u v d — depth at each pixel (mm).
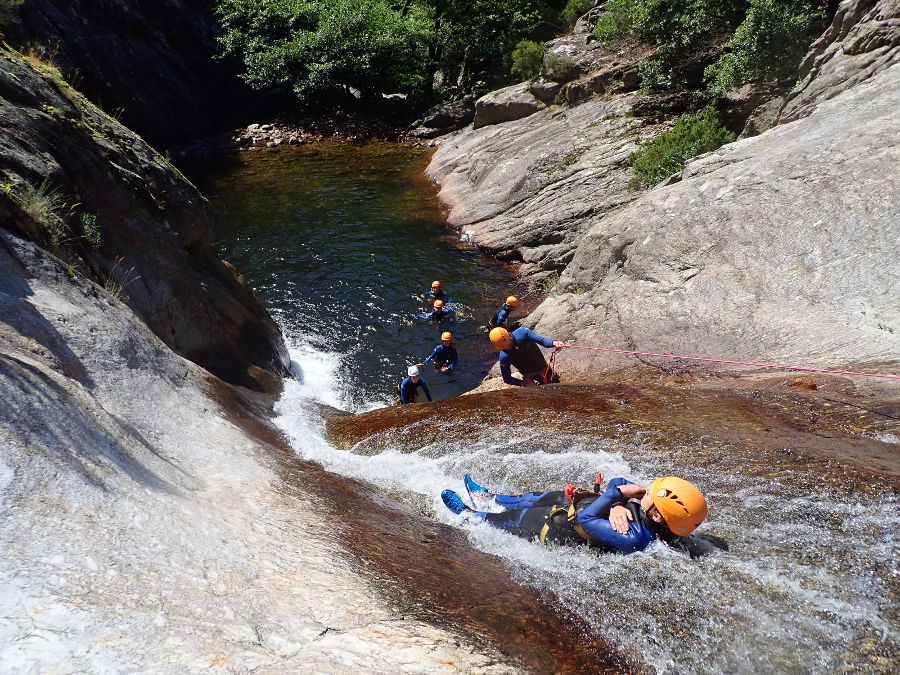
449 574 3291
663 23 18188
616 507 3637
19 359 3768
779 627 2891
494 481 4934
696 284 8711
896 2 11609
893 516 3447
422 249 16141
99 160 7668
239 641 2148
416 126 28297
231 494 3740
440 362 10922
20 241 5656
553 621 2959
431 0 31344
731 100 16688
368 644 2316
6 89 7008
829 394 5355
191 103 28047
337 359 11242
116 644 1942
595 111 19688
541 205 16375
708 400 5559
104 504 2736
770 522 3646
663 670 2695
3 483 2537
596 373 8102
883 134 8852
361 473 5480
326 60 28797
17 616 1927
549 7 30062
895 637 2734
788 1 14906
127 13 25953
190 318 8281
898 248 7344
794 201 8758
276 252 16016
